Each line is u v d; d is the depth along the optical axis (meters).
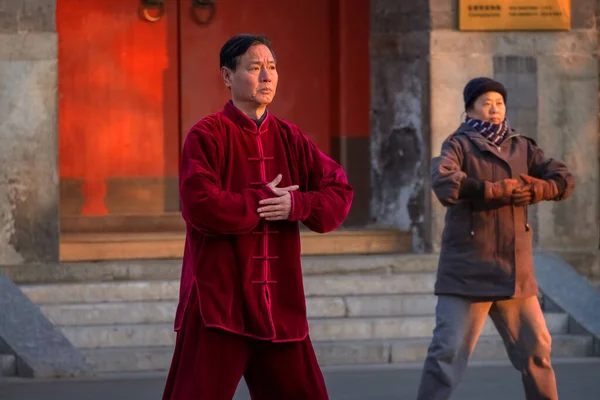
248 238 6.31
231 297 6.25
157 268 13.70
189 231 6.42
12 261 13.77
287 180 6.52
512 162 8.66
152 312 12.79
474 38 14.89
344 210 6.50
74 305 12.77
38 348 11.52
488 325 12.93
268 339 6.23
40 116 13.84
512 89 15.01
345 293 13.62
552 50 15.06
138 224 15.56
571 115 15.16
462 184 8.34
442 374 8.41
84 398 10.27
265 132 6.52
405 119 15.34
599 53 15.23
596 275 15.20
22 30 13.80
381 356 12.31
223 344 6.21
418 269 14.37
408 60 15.25
